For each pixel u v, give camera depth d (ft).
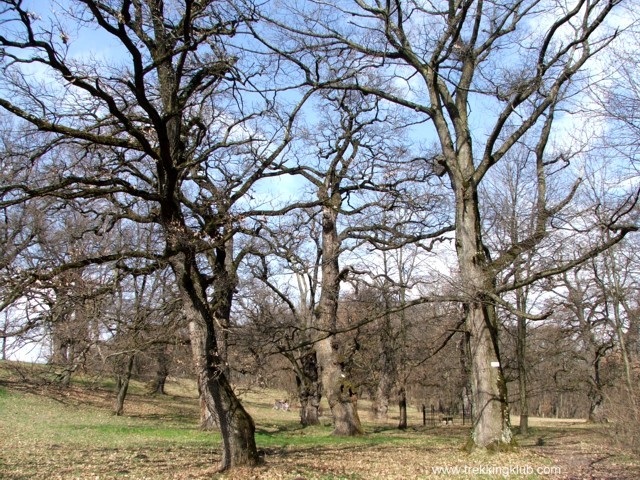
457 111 52.65
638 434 53.78
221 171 42.78
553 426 103.19
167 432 67.36
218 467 38.27
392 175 59.72
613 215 38.47
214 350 37.91
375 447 55.98
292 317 77.66
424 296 42.78
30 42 26.32
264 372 47.29
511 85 45.44
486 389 47.26
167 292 59.21
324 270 73.20
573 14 44.29
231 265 60.95
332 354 73.67
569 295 88.07
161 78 37.52
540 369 110.63
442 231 61.41
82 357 40.93
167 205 35.09
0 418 73.36
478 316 48.26
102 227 42.96
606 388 79.82
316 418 93.15
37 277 30.30
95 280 37.65
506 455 44.60
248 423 38.70
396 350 102.12
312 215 63.21
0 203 29.89
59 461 43.88
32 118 29.27
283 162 46.14
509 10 46.14
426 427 102.17
